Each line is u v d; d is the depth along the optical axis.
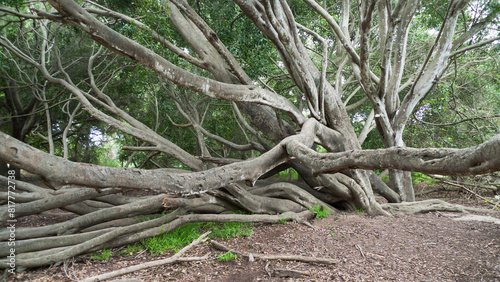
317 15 10.75
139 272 4.61
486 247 5.19
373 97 7.75
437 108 10.39
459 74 11.45
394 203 8.52
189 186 3.94
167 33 7.48
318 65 13.88
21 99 15.57
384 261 4.79
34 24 10.17
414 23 11.39
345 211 8.55
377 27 11.56
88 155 18.00
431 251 5.16
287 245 5.59
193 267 4.79
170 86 10.62
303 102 14.25
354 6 11.79
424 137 12.18
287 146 5.02
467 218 7.39
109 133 18.92
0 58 10.57
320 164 4.01
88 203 7.23
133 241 5.54
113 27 8.59
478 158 2.02
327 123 8.30
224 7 8.13
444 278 4.18
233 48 8.14
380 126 8.62
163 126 14.09
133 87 12.01
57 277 4.44
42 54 9.59
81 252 4.96
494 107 11.59
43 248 4.94
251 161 4.84
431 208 8.29
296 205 7.93
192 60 7.81
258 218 6.74
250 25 8.04
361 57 6.91
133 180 3.42
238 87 5.59
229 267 4.77
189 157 8.08
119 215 6.13
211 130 14.72
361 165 3.30
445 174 2.38
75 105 15.37
